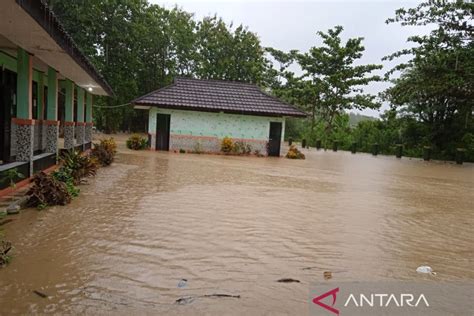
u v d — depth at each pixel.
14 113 10.99
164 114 21.77
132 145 21.41
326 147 35.78
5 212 6.21
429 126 31.70
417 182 14.57
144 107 22.19
